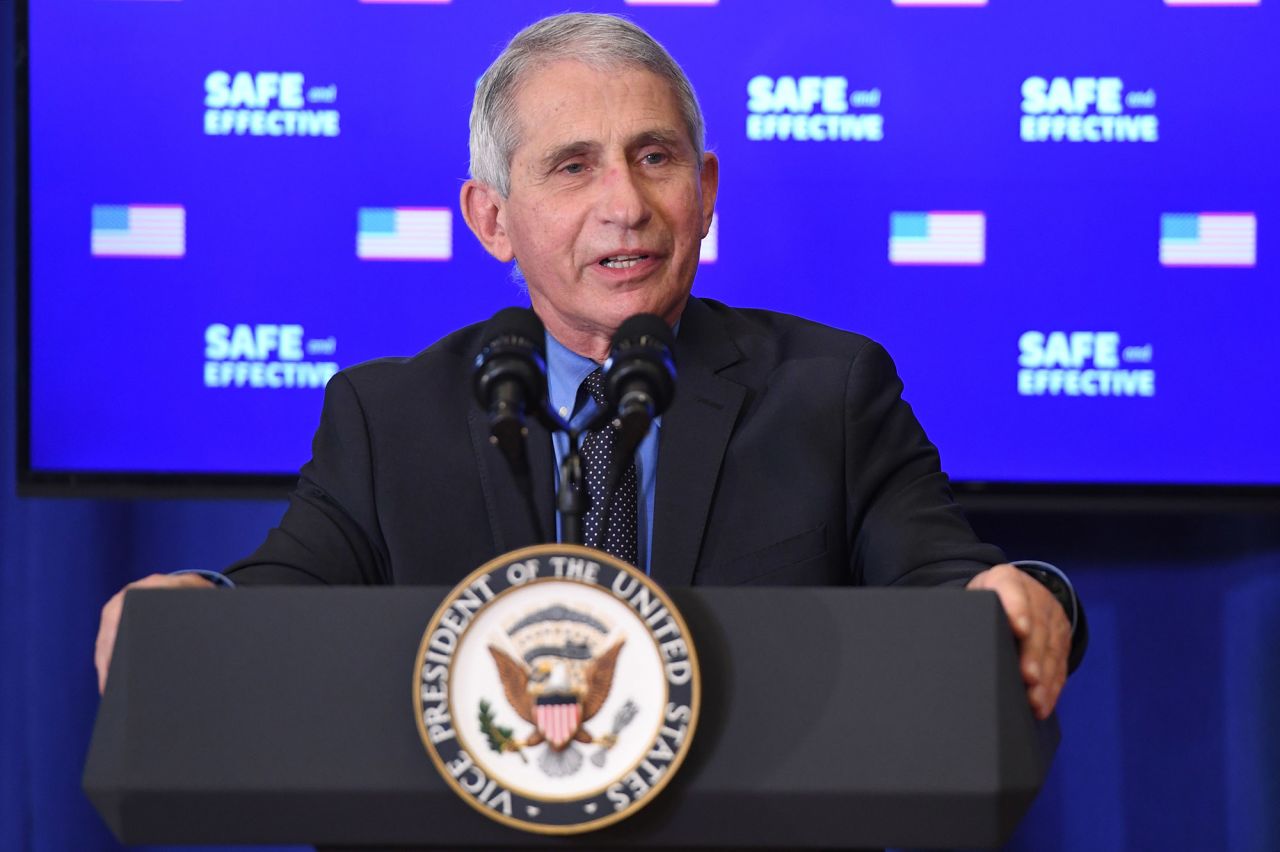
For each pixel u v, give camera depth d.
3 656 11.51
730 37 11.06
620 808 3.65
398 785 3.75
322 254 11.09
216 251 11.09
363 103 11.11
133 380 11.05
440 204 11.11
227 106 11.12
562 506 4.27
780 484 6.14
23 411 11.02
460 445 6.32
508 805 3.65
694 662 3.69
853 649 3.79
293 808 3.76
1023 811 3.80
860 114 11.06
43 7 11.07
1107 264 10.98
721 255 11.04
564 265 6.14
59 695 11.62
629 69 6.15
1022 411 10.98
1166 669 11.67
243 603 3.85
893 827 3.72
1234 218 10.95
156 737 3.78
